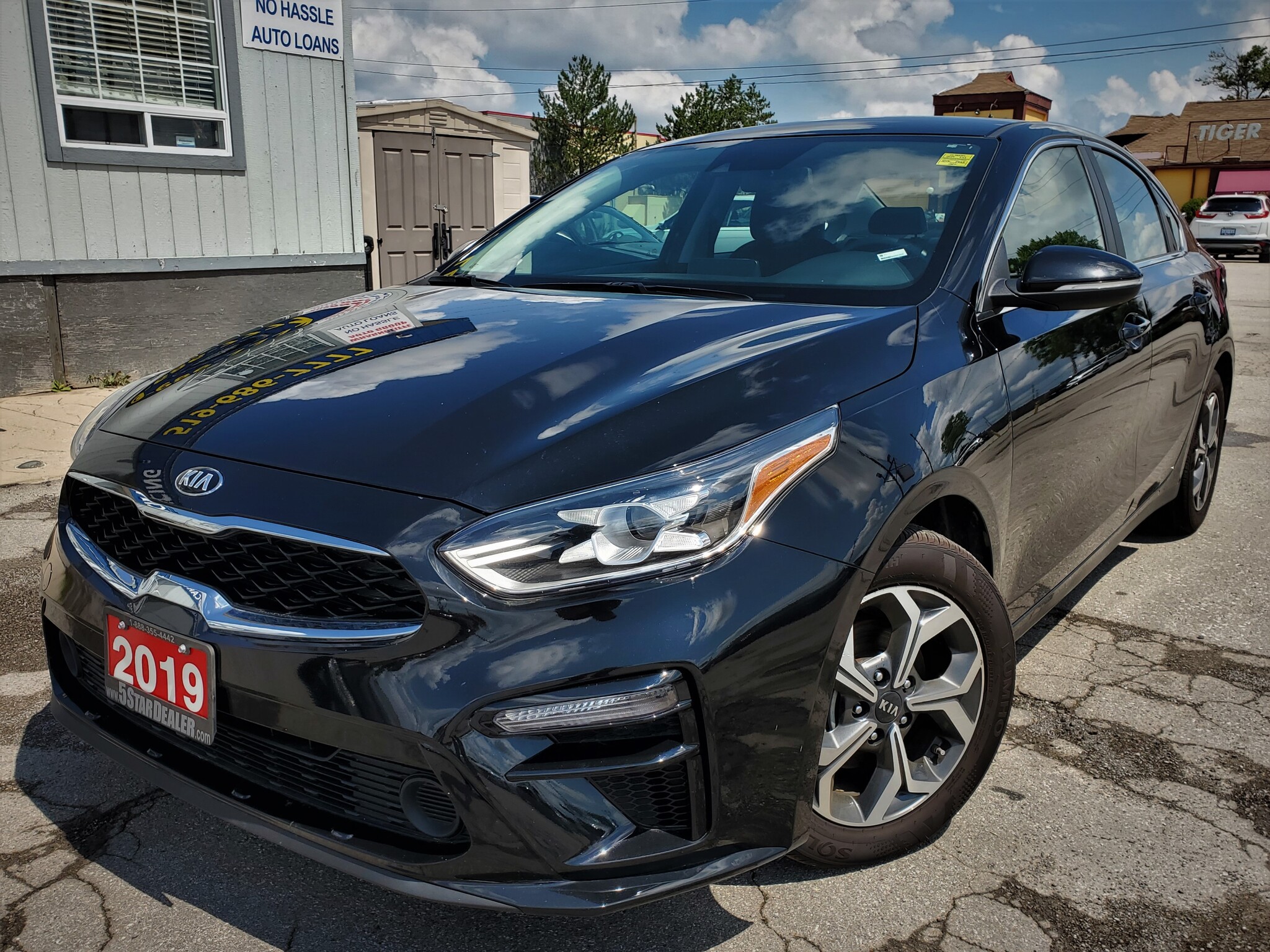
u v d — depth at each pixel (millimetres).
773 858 1844
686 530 1721
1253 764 2668
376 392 2059
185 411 2164
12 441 5676
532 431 1852
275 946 1983
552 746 1671
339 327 2557
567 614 1658
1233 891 2170
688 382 1970
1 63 6391
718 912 2088
